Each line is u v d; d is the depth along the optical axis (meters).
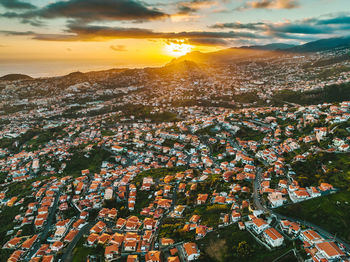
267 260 105.69
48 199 184.25
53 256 126.69
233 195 156.25
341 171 150.88
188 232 130.75
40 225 155.75
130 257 118.62
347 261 98.81
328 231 115.31
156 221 146.25
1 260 133.75
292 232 116.12
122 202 172.50
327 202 129.12
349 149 176.62
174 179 195.50
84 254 127.44
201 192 170.75
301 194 137.75
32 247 138.50
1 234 155.75
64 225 151.88
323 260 99.19
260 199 146.38
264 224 119.31
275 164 183.50
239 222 126.62
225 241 119.25
